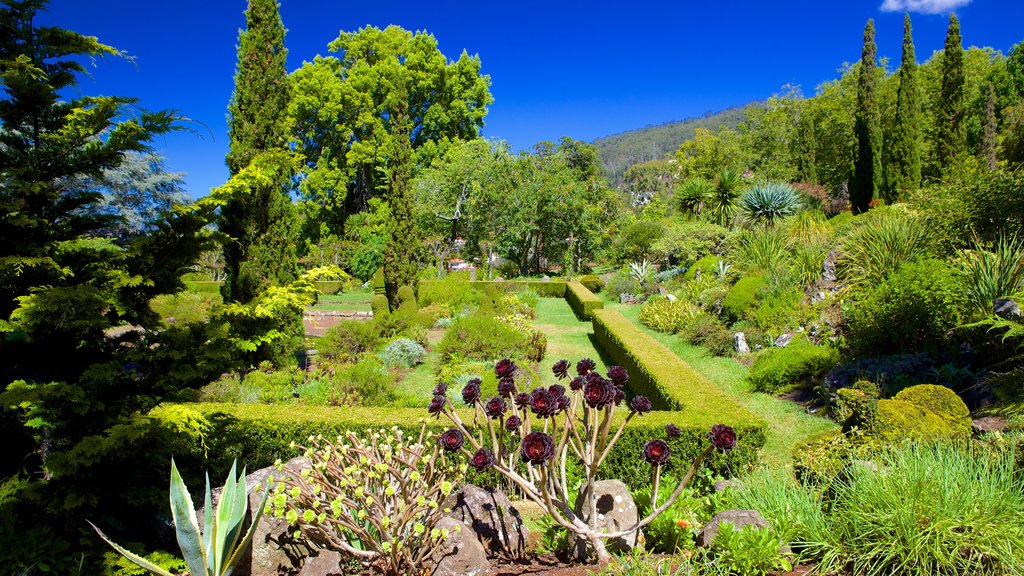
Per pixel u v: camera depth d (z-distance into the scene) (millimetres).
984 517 2805
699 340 11336
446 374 10211
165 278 4621
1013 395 4984
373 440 3172
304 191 33312
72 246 4340
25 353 4203
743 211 18391
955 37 24844
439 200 28359
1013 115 24219
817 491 3711
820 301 10445
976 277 7059
